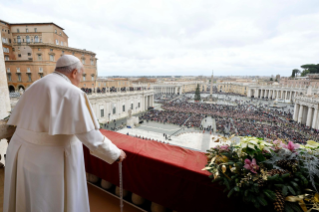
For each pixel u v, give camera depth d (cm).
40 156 171
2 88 502
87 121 172
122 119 4384
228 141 272
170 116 4338
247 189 195
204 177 238
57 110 168
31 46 2720
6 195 194
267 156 234
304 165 202
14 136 195
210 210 241
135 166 296
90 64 3906
